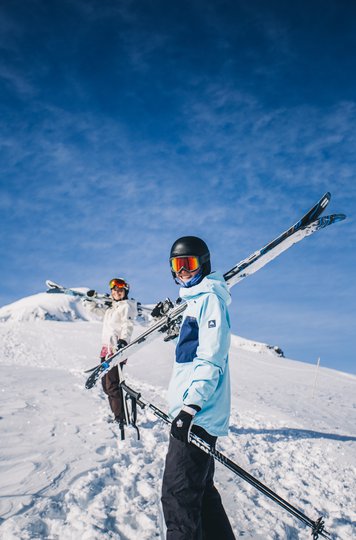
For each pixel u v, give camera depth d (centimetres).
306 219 264
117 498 267
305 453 463
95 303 481
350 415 833
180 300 289
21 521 225
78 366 1442
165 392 703
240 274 262
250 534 257
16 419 398
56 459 313
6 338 2164
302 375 1577
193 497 186
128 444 369
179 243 216
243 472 192
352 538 285
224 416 200
